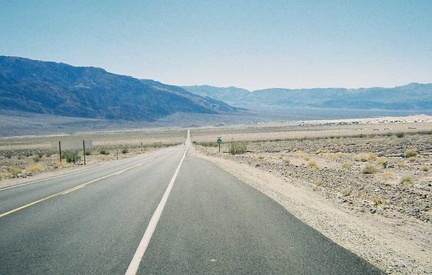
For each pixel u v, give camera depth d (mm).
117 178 18172
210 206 9844
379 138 64938
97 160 41656
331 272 4980
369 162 28344
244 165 26141
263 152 47312
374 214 9969
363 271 5023
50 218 8641
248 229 7277
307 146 53625
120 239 6672
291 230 7188
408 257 5875
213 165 26203
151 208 9703
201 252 5852
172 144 102500
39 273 5066
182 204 10234
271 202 10398
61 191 13648
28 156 56281
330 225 7727
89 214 9023
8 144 124875
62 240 6664
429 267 5469
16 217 8859
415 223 9188
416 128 122938
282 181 16359
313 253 5754
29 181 18578
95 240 6629
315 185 15469
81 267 5262
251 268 5137
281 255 5672
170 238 6691
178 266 5242
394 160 29328
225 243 6328
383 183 16547
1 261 5574
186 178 17375
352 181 17219
